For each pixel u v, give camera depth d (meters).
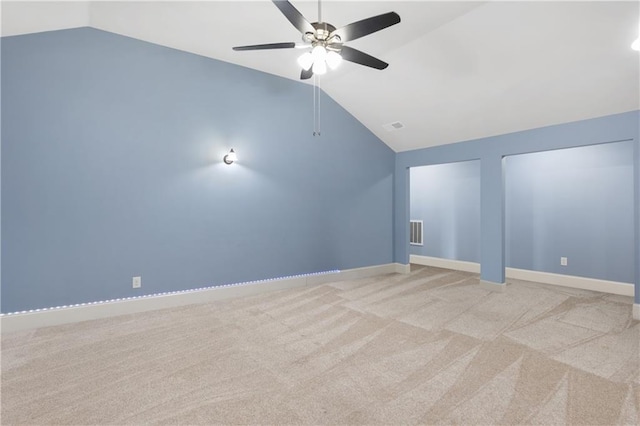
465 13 2.89
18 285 2.95
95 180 3.24
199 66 3.80
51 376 2.18
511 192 5.22
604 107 3.36
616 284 4.23
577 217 4.56
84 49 3.18
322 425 1.72
